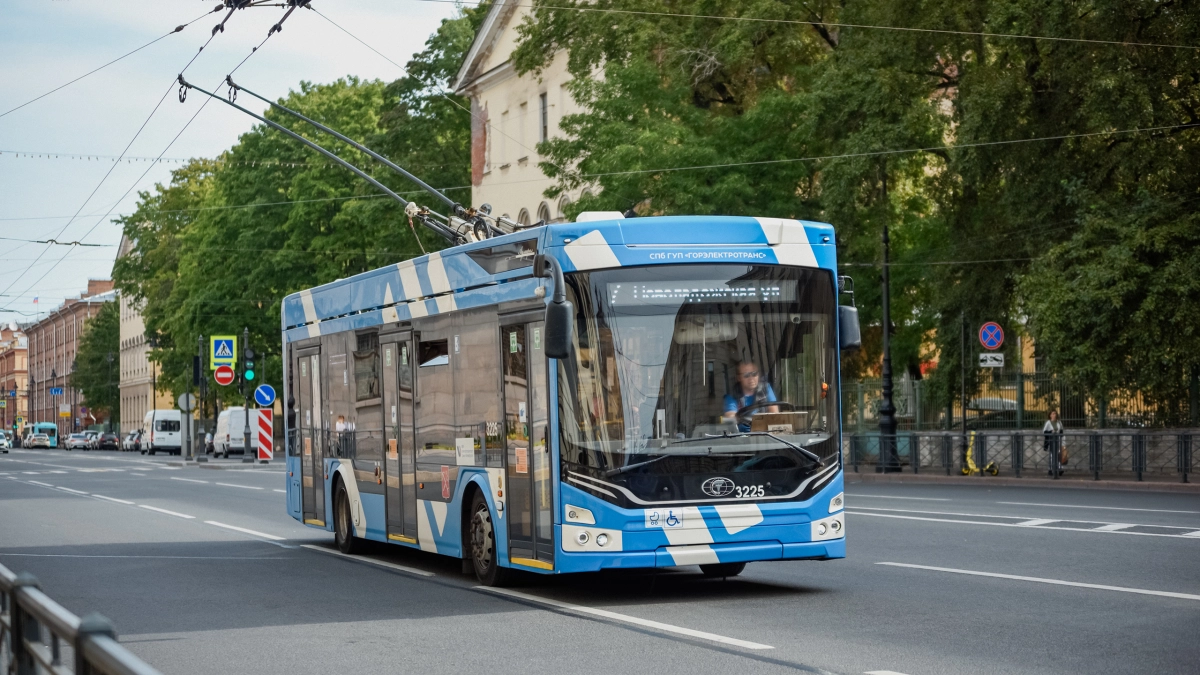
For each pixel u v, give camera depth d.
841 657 8.98
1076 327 30.66
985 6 34.19
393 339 15.99
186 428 68.88
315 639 10.46
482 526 13.70
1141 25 30.50
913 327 46.22
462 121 63.53
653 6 40.03
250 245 67.31
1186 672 8.25
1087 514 20.97
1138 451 30.64
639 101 38.50
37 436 141.38
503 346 13.10
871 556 15.41
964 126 32.72
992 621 10.41
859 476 37.72
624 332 11.99
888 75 34.69
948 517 20.83
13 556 17.92
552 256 11.89
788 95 38.12
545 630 10.59
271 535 21.09
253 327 68.25
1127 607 10.98
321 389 18.67
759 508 12.09
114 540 20.47
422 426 15.16
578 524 11.86
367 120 65.12
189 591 13.78
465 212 18.42
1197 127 30.83
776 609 11.45
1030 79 33.03
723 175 37.06
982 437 35.12
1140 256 30.52
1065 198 32.25
